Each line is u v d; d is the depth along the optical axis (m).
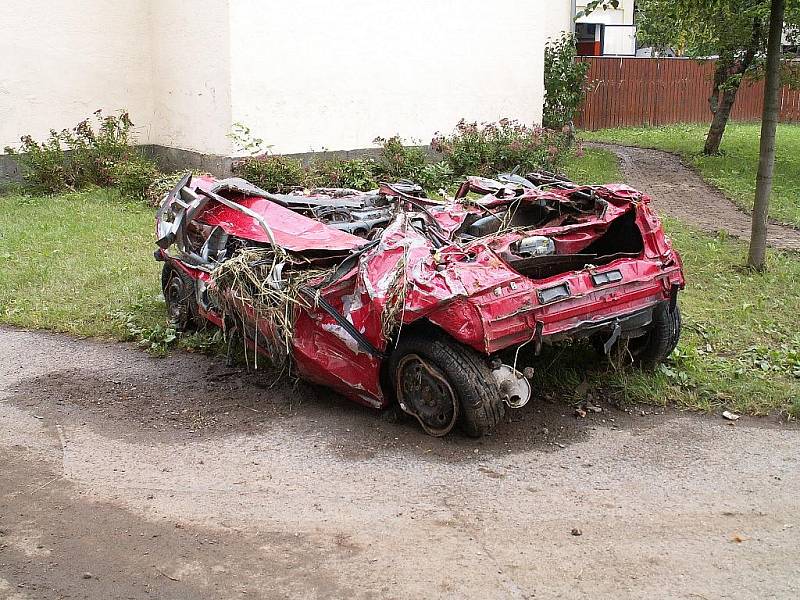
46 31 14.52
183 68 14.49
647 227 5.80
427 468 4.84
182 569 3.85
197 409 5.74
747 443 5.19
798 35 15.84
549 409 5.66
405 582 3.74
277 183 12.64
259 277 5.69
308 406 5.76
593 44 27.45
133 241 10.59
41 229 11.26
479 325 4.80
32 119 14.65
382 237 5.41
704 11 10.32
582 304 5.16
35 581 3.75
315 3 13.88
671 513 4.34
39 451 5.09
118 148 14.54
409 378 5.23
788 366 6.32
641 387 5.87
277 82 13.71
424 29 15.31
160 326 7.19
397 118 15.30
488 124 15.61
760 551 3.98
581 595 3.64
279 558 3.94
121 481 4.71
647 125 25.78
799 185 14.95
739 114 27.48
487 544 4.05
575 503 4.45
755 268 8.98
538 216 6.65
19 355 6.85
